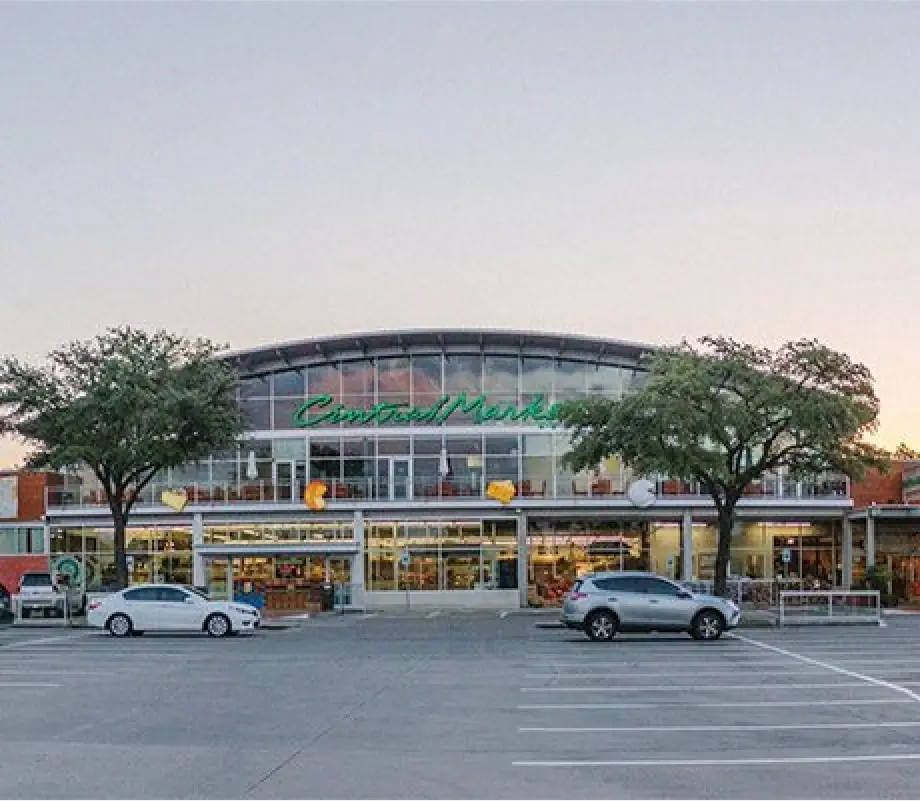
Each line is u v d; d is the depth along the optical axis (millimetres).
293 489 55188
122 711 17359
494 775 12148
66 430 41125
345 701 18266
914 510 51688
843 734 14766
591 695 18797
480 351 55344
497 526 54750
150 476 43281
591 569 54906
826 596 37562
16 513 57469
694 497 53906
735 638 31625
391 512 54844
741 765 12688
